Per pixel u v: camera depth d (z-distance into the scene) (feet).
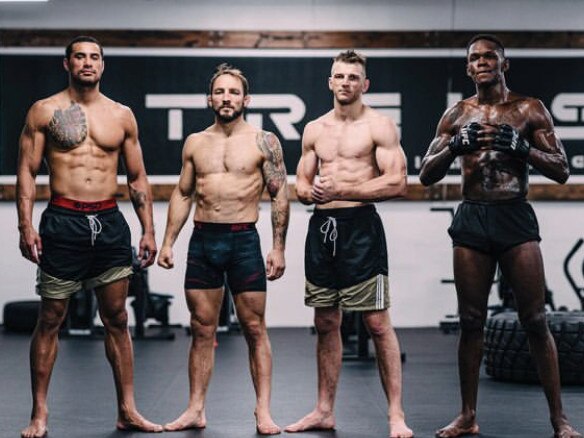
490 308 31.86
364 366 25.50
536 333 15.72
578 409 18.75
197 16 35.60
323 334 16.74
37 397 16.21
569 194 35.68
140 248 16.70
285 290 35.70
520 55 35.86
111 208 16.28
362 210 16.37
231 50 35.65
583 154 35.76
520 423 17.24
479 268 15.84
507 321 22.11
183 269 35.50
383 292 16.28
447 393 21.06
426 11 35.86
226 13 35.65
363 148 16.30
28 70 35.35
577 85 35.83
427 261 35.88
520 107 15.78
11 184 35.35
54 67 35.40
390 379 16.26
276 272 16.66
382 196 16.02
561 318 22.09
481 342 16.08
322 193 15.96
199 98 35.58
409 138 35.83
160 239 35.47
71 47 16.06
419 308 35.94
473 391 16.15
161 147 35.53
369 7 35.78
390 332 16.39
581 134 35.70
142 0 35.50
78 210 16.02
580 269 35.99
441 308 35.94
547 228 35.88
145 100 35.53
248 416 18.10
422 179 16.26
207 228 16.61
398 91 35.81
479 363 16.11
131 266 16.57
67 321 32.27
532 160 15.15
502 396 20.15
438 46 35.81
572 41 35.81
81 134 16.01
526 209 15.75
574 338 21.61
